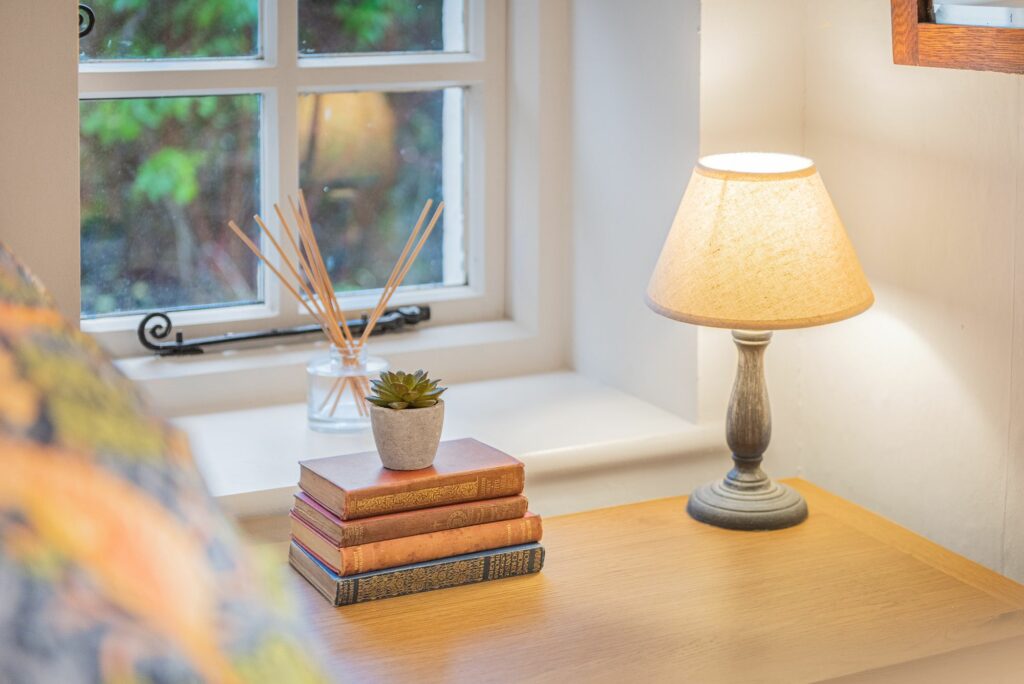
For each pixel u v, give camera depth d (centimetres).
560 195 189
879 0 149
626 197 174
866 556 139
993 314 136
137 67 169
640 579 132
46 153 135
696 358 164
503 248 198
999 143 132
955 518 146
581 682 110
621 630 120
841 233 134
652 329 173
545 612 123
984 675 120
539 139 186
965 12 131
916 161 146
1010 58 126
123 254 175
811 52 162
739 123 160
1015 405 134
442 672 111
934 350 146
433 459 130
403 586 125
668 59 162
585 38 179
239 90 175
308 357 178
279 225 181
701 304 132
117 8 167
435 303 195
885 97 150
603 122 177
